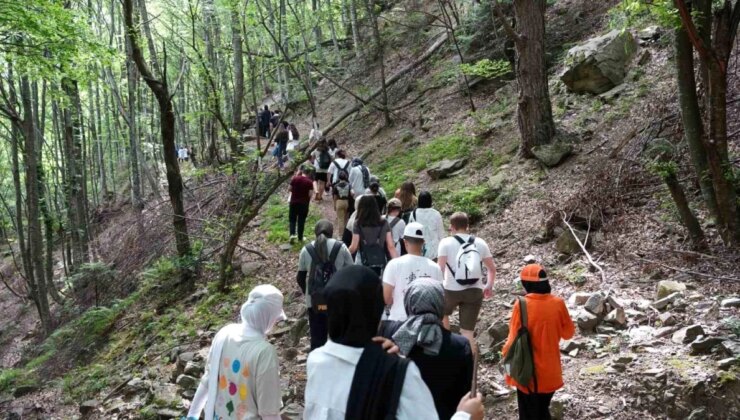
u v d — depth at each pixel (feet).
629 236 28.48
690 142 26.32
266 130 86.53
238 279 39.27
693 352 19.08
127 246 53.78
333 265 20.15
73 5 61.67
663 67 41.60
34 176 53.67
